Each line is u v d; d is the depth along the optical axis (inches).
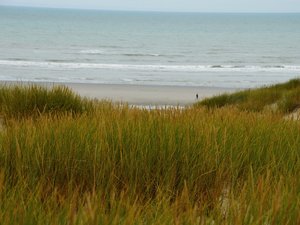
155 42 4256.9
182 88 1585.9
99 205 85.6
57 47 3430.1
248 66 2463.1
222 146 142.5
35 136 144.7
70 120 177.9
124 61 2630.4
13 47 3267.7
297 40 4982.8
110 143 141.0
